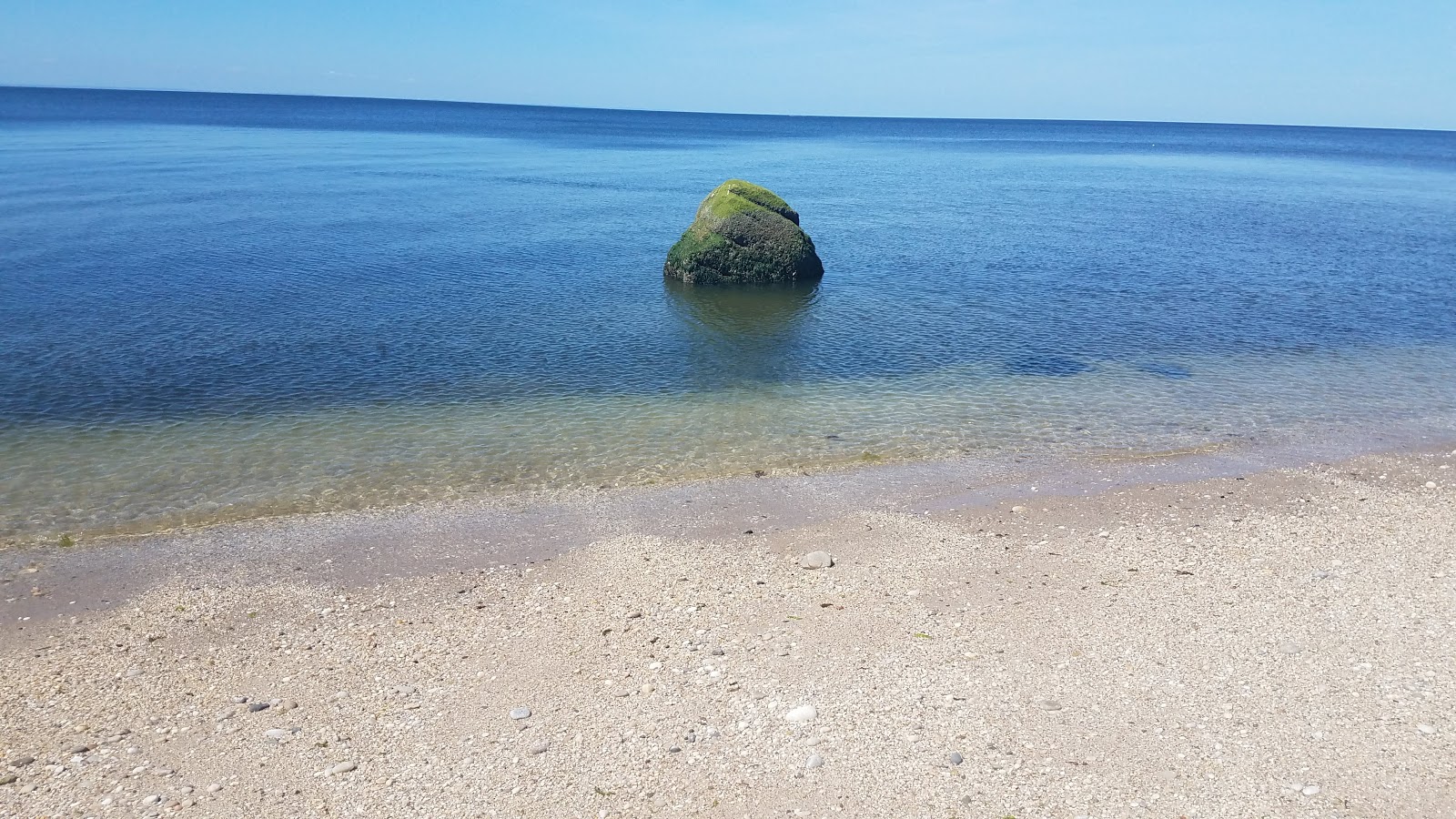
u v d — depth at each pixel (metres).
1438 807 7.33
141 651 10.13
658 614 10.83
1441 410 18.88
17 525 13.09
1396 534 13.06
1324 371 21.50
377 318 24.59
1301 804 7.40
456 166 74.81
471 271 31.09
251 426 16.89
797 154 109.38
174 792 7.76
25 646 10.22
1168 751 8.12
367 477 14.91
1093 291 30.12
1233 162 112.00
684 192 58.78
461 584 11.66
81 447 15.78
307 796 7.69
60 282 27.52
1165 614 10.70
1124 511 13.90
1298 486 14.93
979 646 10.00
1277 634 10.18
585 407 18.30
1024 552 12.48
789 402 18.77
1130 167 99.12
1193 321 26.20
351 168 68.44
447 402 18.38
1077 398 19.33
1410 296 30.33
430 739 8.48
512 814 7.45
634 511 13.82
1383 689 9.05
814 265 31.05
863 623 10.54
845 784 7.75
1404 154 144.75
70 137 89.31
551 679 9.48
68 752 8.30
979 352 22.62
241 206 45.03
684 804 7.54
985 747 8.21
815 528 13.29
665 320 25.36
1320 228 47.53
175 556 12.36
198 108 189.62
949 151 125.56
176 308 24.94
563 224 42.44
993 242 40.00
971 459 15.98
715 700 9.02
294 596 11.37
